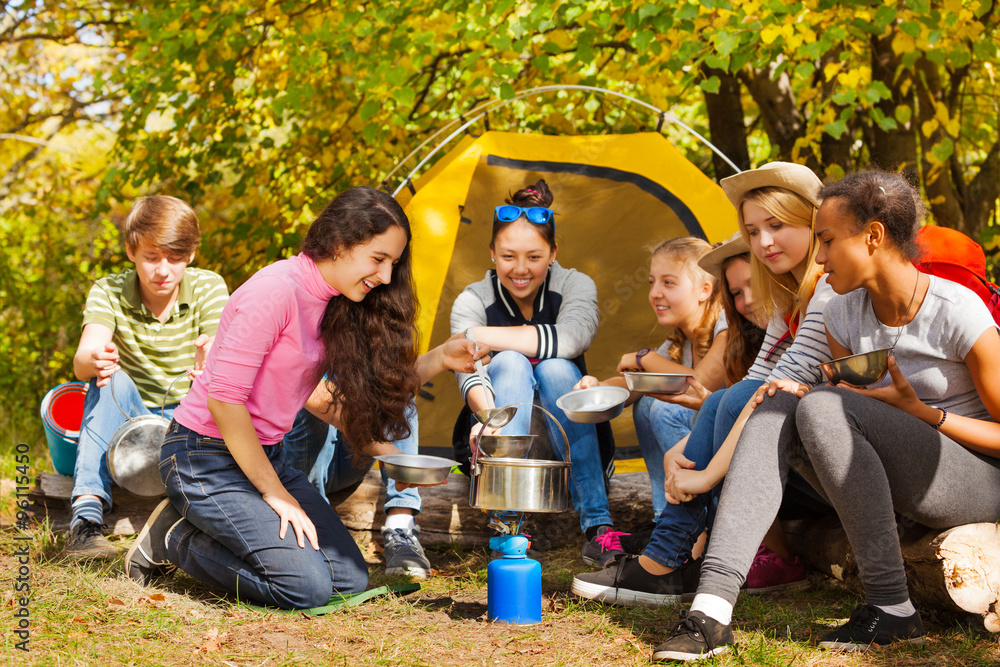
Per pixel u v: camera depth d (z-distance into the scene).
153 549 2.49
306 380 2.43
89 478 2.93
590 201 4.14
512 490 2.16
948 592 2.02
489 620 2.26
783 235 2.38
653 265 3.12
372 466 3.22
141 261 2.95
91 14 7.29
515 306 3.28
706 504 2.35
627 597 2.38
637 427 3.06
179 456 2.37
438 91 6.68
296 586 2.29
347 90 5.47
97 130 9.01
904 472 1.99
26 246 7.95
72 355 7.08
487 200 4.09
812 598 2.51
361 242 2.26
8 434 5.88
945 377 2.08
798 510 2.53
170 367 3.17
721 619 1.90
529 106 5.86
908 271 2.04
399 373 2.51
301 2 5.32
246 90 5.84
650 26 4.45
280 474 2.52
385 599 2.47
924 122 5.02
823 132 5.57
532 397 2.96
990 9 4.82
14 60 7.61
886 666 1.86
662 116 4.07
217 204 6.91
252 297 2.25
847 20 4.41
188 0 5.25
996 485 2.08
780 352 2.48
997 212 6.07
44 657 1.85
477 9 4.55
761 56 4.50
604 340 4.16
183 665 1.86
